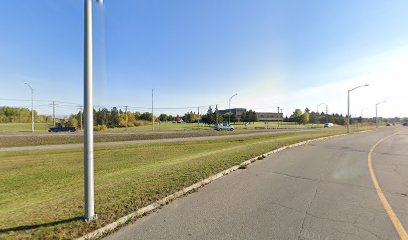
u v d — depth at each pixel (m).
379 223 4.47
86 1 4.57
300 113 127.62
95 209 4.93
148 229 4.23
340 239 3.88
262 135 32.56
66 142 24.92
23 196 7.34
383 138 27.66
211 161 10.57
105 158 14.97
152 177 7.70
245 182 7.49
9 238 3.73
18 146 21.58
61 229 4.04
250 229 4.24
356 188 6.84
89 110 4.55
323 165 10.39
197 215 4.86
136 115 120.12
